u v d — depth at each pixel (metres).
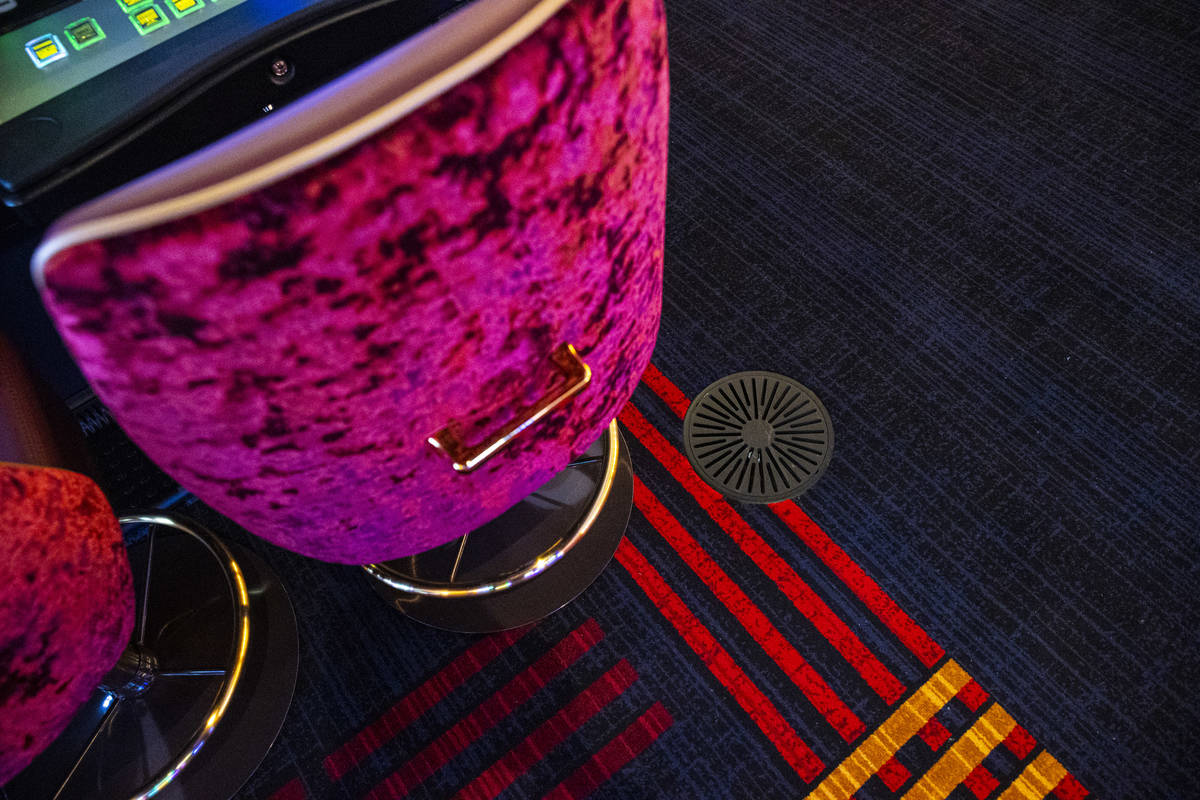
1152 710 1.27
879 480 1.50
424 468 0.73
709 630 1.38
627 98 0.55
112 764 1.29
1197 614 1.35
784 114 1.97
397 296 0.52
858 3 2.15
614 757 1.29
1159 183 1.80
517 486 0.89
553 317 0.67
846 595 1.40
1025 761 1.25
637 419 1.60
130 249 0.41
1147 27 2.04
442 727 1.33
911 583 1.40
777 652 1.36
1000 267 1.71
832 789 1.25
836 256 1.75
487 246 0.54
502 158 0.48
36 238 1.07
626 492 1.52
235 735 1.32
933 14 2.11
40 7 0.94
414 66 0.43
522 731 1.32
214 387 0.52
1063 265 1.70
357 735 1.33
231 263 0.43
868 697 1.31
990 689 1.31
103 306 0.44
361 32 1.07
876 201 1.82
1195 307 1.64
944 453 1.52
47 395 0.94
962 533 1.44
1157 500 1.45
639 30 0.53
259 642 1.39
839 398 1.59
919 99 1.96
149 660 1.33
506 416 0.73
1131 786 1.22
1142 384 1.56
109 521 0.83
